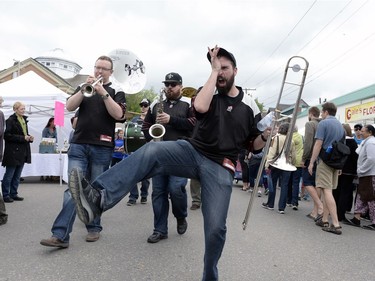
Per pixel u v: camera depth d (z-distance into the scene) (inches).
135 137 263.3
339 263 154.2
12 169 270.8
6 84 460.1
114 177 97.5
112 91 170.4
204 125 107.2
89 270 131.6
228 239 184.2
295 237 196.9
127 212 244.2
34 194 312.0
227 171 106.7
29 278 121.6
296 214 276.1
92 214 92.7
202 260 148.4
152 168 102.7
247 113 110.3
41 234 177.9
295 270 142.3
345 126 277.6
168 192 178.1
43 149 399.2
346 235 211.5
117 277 126.4
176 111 183.6
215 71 103.0
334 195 264.4
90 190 92.7
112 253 152.6
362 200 240.1
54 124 427.2
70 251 152.3
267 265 146.4
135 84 203.5
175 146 103.3
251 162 377.4
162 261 145.5
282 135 283.3
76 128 165.5
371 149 233.5
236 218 240.4
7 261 137.3
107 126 167.2
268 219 244.5
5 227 190.2
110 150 170.2
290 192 315.9
